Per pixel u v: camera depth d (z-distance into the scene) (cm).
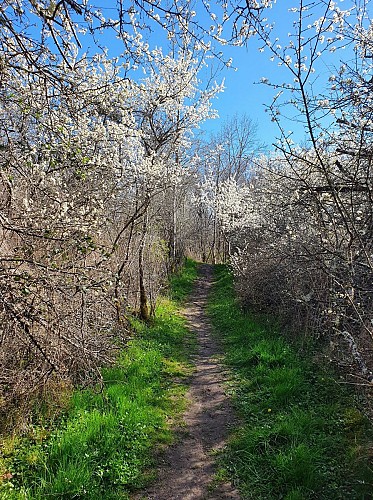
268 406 580
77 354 520
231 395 643
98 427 501
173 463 471
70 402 564
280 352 762
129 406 570
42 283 429
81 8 329
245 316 1106
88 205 614
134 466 457
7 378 481
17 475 422
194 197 2597
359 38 423
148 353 812
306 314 830
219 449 495
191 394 664
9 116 494
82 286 453
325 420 514
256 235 1366
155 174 984
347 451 443
